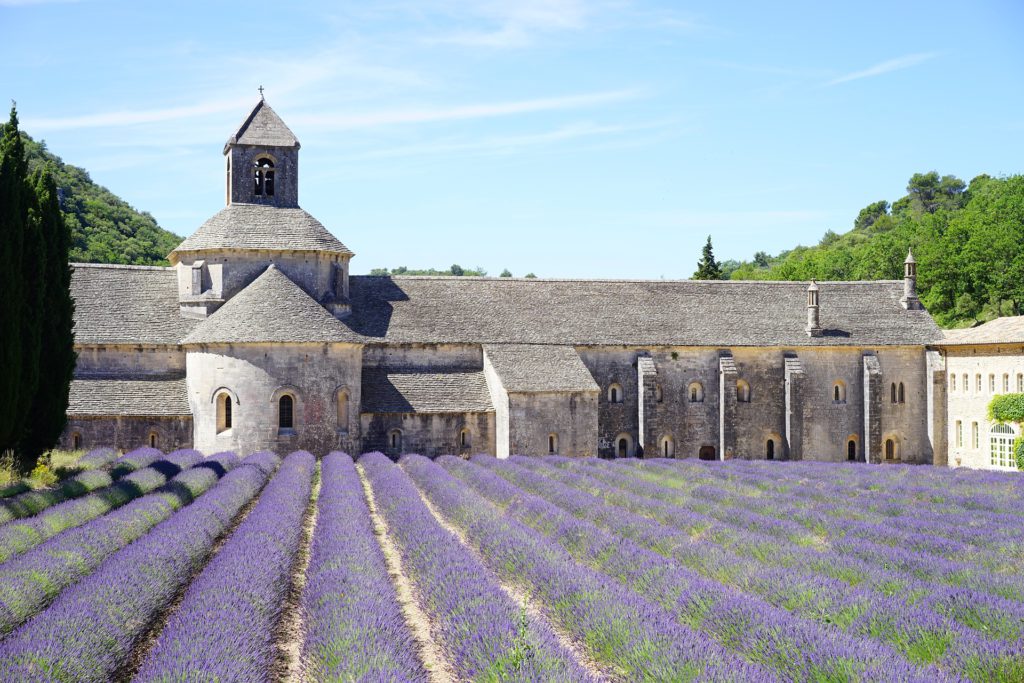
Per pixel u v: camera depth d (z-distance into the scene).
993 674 14.71
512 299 62.69
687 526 29.55
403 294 61.38
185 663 14.55
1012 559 24.25
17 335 37.12
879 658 14.42
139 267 58.75
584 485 39.75
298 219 58.44
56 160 133.50
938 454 63.47
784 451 62.34
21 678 13.98
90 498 30.64
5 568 20.66
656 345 60.53
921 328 65.50
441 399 55.72
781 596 19.53
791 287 68.12
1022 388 55.66
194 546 24.42
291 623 20.81
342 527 27.52
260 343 51.38
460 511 31.48
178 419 52.31
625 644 15.95
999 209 100.19
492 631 16.27
